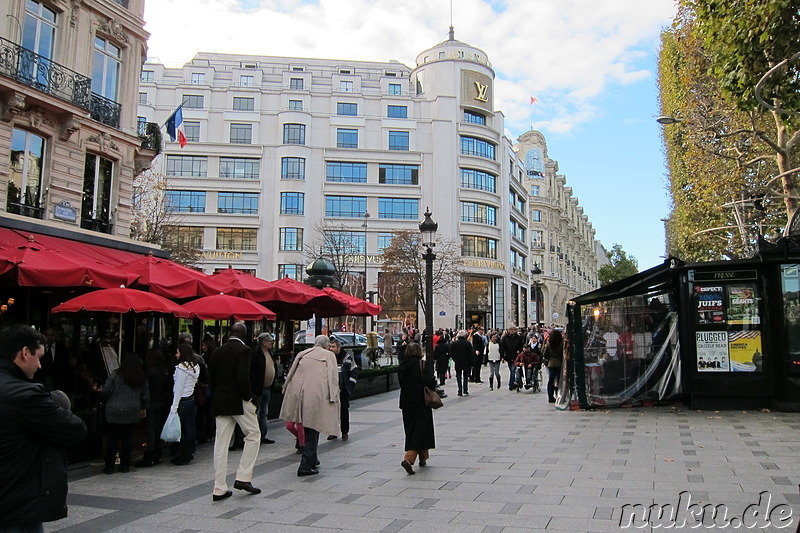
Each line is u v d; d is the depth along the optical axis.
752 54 11.95
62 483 3.38
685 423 10.98
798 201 14.61
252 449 6.93
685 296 12.88
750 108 12.68
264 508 6.28
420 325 52.88
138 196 33.22
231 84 57.78
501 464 8.02
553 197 83.75
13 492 3.19
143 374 8.34
